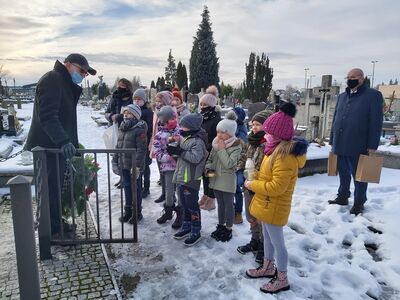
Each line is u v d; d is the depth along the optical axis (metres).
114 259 3.51
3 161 5.98
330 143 5.12
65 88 3.63
